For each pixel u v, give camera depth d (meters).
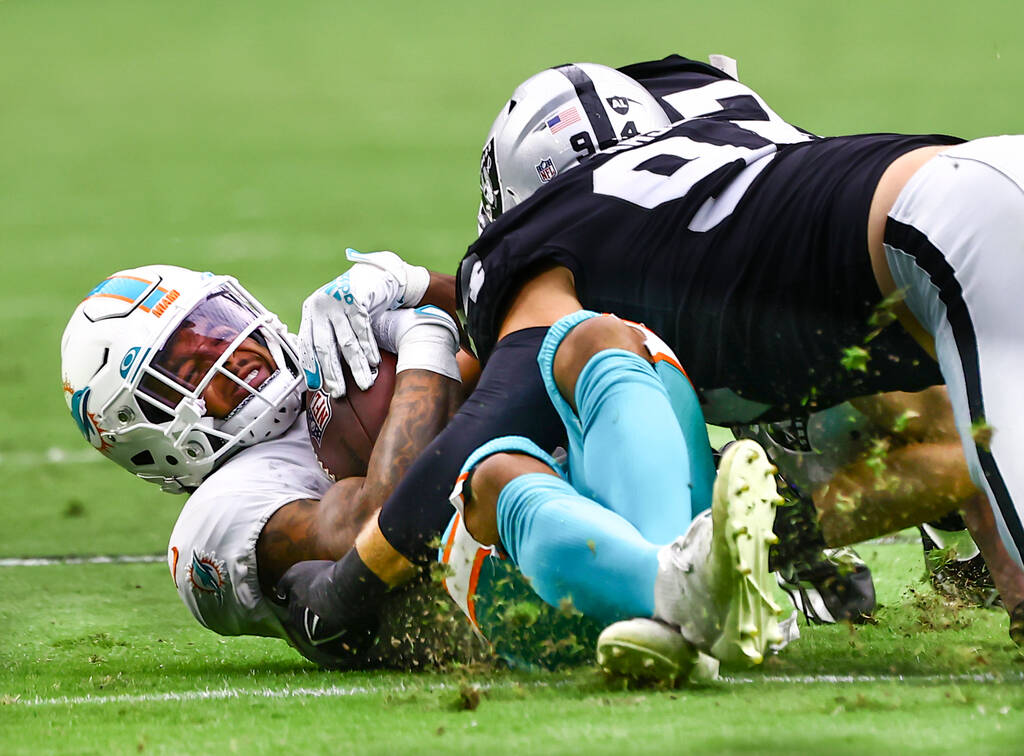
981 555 13.26
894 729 8.61
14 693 11.51
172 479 13.98
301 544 12.87
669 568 9.37
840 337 11.88
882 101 67.69
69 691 11.57
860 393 12.31
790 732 8.58
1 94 91.31
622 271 12.20
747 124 13.51
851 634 12.55
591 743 8.50
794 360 11.99
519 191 13.80
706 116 14.02
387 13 117.69
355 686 11.25
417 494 11.62
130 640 14.24
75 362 13.74
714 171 12.24
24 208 58.84
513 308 12.40
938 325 11.28
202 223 53.47
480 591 11.02
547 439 11.76
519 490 10.30
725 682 10.20
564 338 11.09
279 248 46.94
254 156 70.50
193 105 86.38
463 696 9.70
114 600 16.27
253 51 104.81
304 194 59.28
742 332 11.96
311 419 13.57
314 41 107.38
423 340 13.23
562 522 9.93
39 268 46.25
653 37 98.69
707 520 9.19
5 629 14.79
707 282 11.98
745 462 8.83
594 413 10.63
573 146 13.53
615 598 9.69
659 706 9.33
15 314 39.88
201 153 71.81
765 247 11.87
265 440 13.82
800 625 13.34
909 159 11.65
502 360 11.99
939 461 12.80
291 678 11.95
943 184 11.18
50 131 79.62
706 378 12.31
